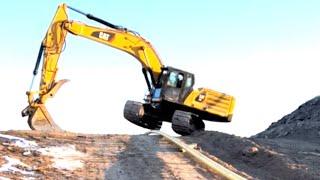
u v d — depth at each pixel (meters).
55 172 13.06
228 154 19.14
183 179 13.15
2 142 15.71
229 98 27.47
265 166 17.14
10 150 14.83
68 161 14.50
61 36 24.09
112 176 13.11
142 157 15.84
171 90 27.09
